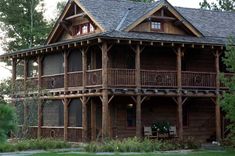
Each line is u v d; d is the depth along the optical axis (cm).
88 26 3291
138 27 3108
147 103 3244
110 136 2972
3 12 5100
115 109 3127
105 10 3219
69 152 2434
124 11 3294
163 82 3009
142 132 3184
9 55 3628
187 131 3388
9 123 979
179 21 3183
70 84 3116
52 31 3494
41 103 3338
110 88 2820
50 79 3319
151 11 3089
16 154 2333
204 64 3475
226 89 3198
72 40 2950
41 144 2684
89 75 2945
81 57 3209
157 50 3297
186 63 3409
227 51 2742
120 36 2805
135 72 2911
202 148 2803
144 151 2520
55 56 3450
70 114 3253
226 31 3638
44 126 3331
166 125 3145
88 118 3153
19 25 5097
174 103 3356
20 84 3456
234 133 2614
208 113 3491
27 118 3225
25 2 5162
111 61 3122
